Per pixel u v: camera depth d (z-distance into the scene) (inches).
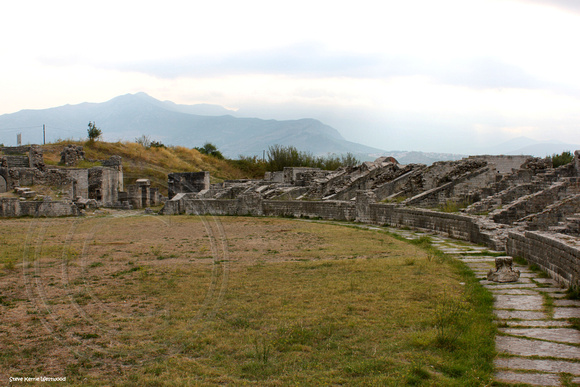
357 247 872.9
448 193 1381.6
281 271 625.6
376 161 1923.0
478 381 294.5
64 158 2128.4
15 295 419.5
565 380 297.7
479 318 416.2
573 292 486.9
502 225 890.1
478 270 644.1
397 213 1239.5
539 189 1125.1
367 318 424.2
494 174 1445.6
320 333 385.1
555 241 561.6
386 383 293.6
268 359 331.6
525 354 342.3
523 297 494.3
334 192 1753.2
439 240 969.5
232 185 2150.6
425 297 494.3
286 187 1974.7
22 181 1686.8
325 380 300.2
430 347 355.9
